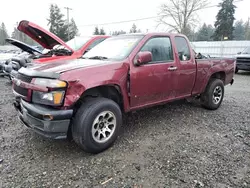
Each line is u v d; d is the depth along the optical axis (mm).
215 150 3062
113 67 3029
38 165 2652
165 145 3199
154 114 4598
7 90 7008
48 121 2543
